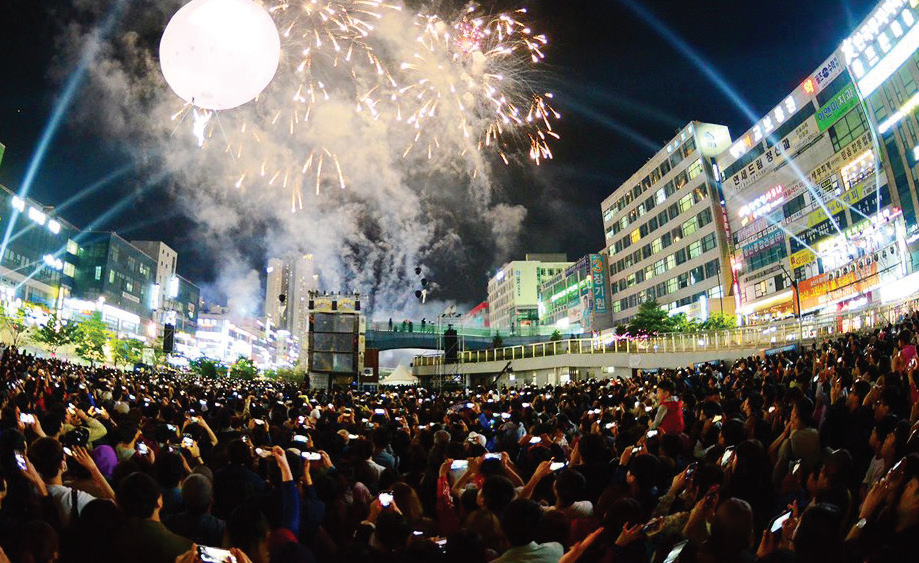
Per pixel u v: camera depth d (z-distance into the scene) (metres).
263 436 8.84
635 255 103.38
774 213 72.00
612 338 55.84
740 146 78.00
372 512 5.43
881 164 56.16
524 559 4.27
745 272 77.06
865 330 33.97
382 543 4.61
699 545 4.38
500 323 166.25
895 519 4.24
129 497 4.48
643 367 53.50
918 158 51.25
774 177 72.06
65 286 101.62
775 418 9.01
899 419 6.45
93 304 97.50
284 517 4.95
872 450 7.69
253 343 178.75
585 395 16.58
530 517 4.37
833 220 62.59
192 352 129.00
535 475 6.14
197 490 5.19
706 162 84.25
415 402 16.81
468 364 65.94
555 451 8.28
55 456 5.48
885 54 54.59
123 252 113.12
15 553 4.13
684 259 88.81
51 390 15.38
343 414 13.11
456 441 8.09
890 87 54.47
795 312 67.38
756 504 5.88
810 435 6.65
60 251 99.50
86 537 4.27
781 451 6.84
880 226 56.09
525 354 61.12
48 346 59.47
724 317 67.38
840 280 61.09
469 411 13.70
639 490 5.91
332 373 40.38
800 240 67.50
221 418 11.18
